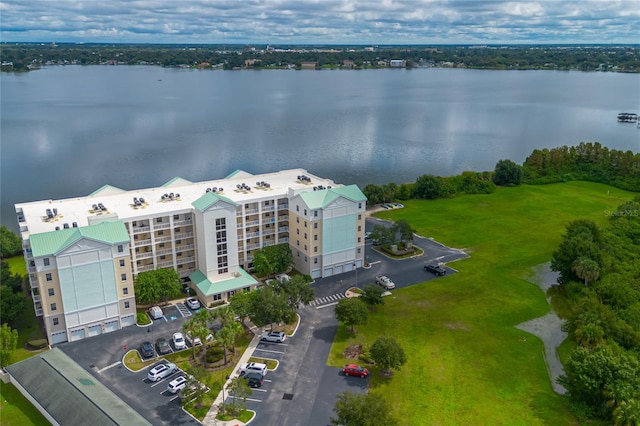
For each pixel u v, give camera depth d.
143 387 81.06
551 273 127.38
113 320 97.56
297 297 98.25
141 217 107.06
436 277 123.38
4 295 96.00
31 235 90.38
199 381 76.88
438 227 158.88
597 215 171.38
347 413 67.81
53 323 92.31
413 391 81.31
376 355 83.12
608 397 73.62
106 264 94.00
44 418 74.50
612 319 89.25
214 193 112.31
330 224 119.31
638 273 110.50
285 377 83.88
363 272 125.31
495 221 165.38
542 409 77.94
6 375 83.25
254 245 123.56
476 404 78.75
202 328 83.94
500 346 94.88
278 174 143.12
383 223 161.12
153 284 101.94
